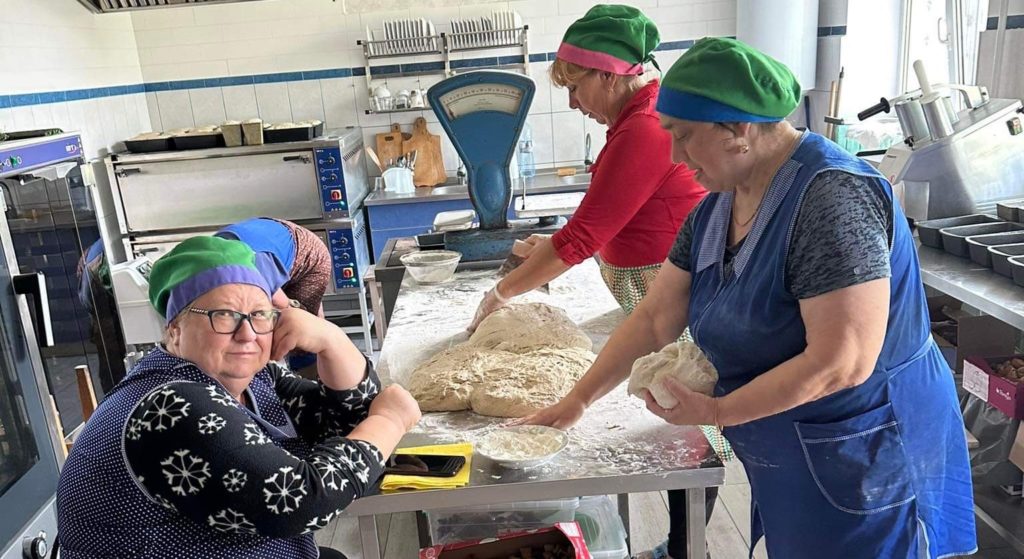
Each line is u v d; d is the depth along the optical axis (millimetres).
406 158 4793
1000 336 2375
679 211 1983
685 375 1356
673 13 4801
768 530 1484
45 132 2758
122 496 1112
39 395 2295
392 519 2738
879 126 3902
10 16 3502
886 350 1277
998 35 2883
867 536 1357
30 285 2236
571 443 1455
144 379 1165
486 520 1866
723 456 1822
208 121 4938
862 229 1146
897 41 4379
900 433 1312
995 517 2178
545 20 4797
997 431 2271
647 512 2660
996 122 2607
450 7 4770
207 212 4297
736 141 1217
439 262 2527
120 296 3664
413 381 1734
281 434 1327
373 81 4875
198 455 1089
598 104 1923
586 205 1922
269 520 1120
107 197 4332
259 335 1212
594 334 2043
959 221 2645
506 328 1913
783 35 4434
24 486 2160
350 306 4844
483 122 2455
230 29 4781
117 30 4566
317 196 4273
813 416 1312
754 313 1279
